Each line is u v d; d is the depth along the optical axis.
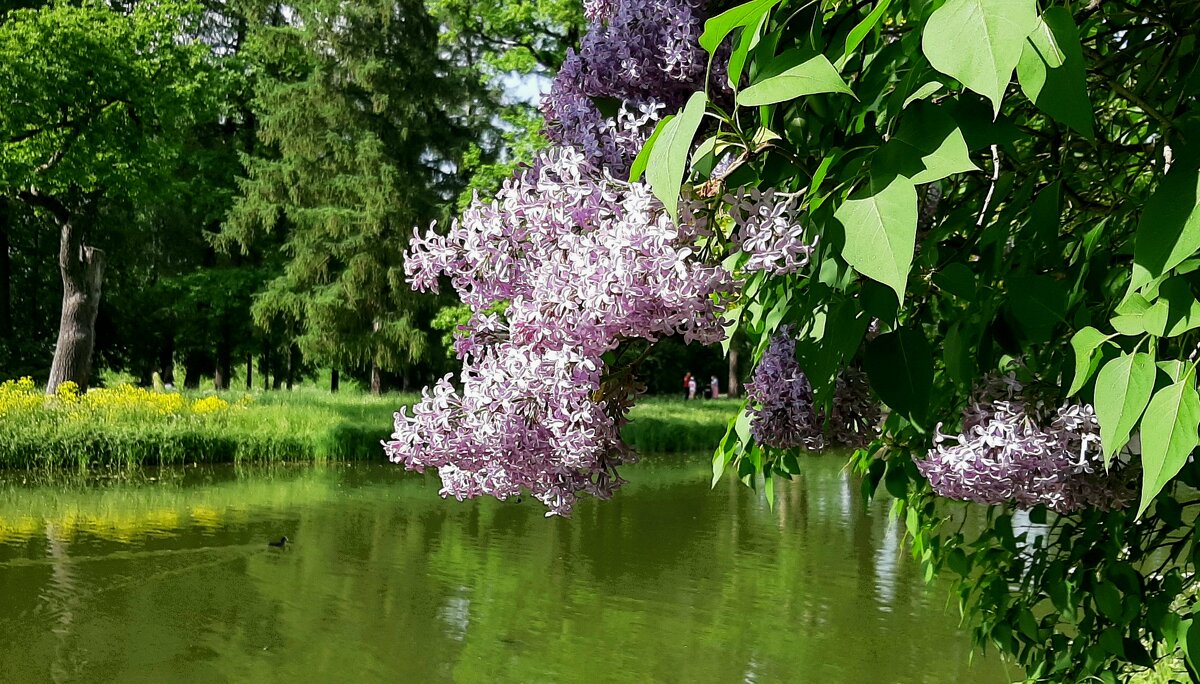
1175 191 1.05
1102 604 2.72
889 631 8.54
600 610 9.20
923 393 1.52
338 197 30.84
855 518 14.24
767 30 1.46
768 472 2.87
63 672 7.21
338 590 9.72
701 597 9.71
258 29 31.53
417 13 30.94
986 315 1.97
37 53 20.61
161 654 7.64
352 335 29.80
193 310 33.22
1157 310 1.24
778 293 2.13
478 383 1.56
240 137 35.47
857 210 1.08
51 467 16.92
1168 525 2.54
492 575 10.52
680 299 1.32
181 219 32.88
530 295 1.49
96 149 21.72
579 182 1.45
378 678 7.24
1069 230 2.46
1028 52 1.03
